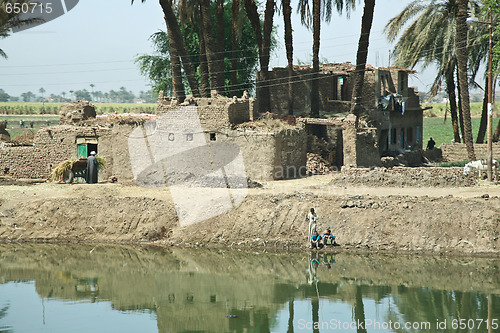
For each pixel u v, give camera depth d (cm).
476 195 3797
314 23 5638
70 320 2566
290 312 2655
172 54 5381
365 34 5309
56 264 3550
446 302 2706
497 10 4591
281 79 6269
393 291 2891
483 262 3278
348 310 2645
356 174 4569
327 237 3600
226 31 7325
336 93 6309
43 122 10138
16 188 4562
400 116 6544
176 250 3753
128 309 2728
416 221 3572
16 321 2544
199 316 2623
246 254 3612
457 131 6869
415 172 4544
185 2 5588
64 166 4809
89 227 4072
